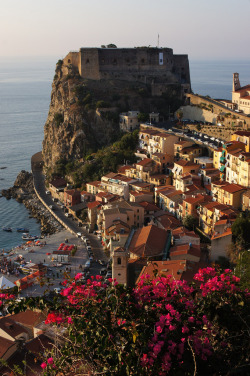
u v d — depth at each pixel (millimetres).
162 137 189875
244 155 145875
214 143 187000
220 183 152875
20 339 78812
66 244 156500
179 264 98375
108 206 158125
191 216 145125
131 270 107188
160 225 145000
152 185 178000
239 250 111750
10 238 175625
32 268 134375
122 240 132625
